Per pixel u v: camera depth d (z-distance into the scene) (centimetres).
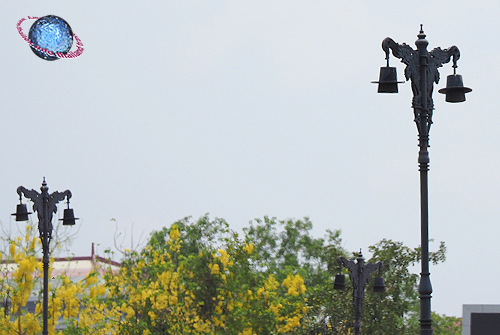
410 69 4250
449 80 4544
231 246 11919
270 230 18612
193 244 18000
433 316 15550
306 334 11394
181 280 11506
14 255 10325
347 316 11431
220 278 11656
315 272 17512
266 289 11550
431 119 4334
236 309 11400
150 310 11006
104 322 10700
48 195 7644
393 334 11338
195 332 11000
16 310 10244
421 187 4275
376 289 9269
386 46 4172
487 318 9744
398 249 11794
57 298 10325
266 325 11294
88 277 10650
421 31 4347
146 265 11712
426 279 4188
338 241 13800
